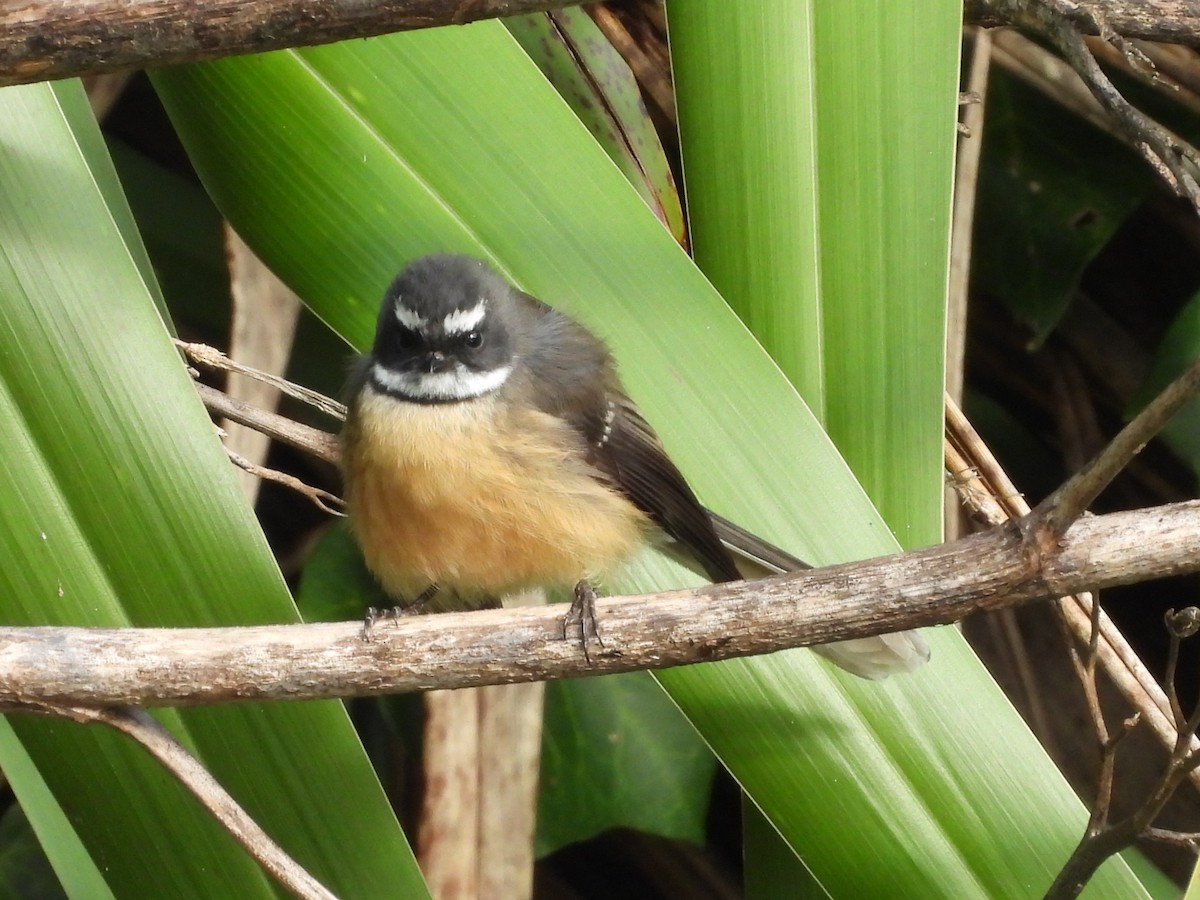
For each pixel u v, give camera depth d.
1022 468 9.78
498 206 7.02
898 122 7.02
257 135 7.02
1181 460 9.27
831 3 7.13
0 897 8.06
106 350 6.06
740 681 6.45
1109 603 9.70
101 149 7.39
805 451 6.69
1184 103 9.23
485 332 6.98
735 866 9.20
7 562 5.90
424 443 6.82
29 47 5.53
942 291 6.93
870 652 6.36
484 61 7.02
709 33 7.17
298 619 5.98
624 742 8.20
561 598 8.27
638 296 6.95
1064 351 9.80
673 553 7.62
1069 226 9.36
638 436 6.96
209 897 6.07
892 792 6.26
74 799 6.06
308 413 9.28
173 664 5.24
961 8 7.06
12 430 5.96
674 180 8.93
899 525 6.81
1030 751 6.30
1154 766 8.83
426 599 7.42
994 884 6.13
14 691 5.12
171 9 5.47
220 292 9.19
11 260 6.05
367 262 7.07
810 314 7.03
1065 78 9.31
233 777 6.11
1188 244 9.76
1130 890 6.12
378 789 6.12
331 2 5.44
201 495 6.02
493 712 7.64
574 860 9.38
